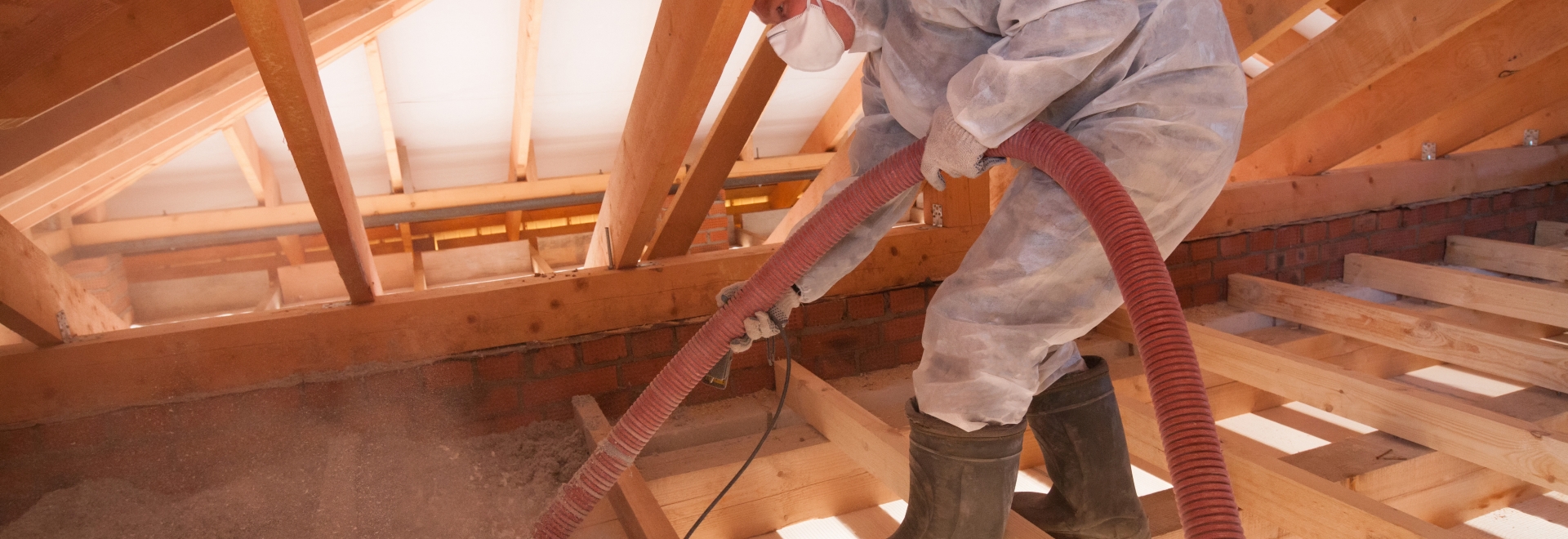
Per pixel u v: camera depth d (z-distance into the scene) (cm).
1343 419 229
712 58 139
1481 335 212
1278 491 157
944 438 129
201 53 195
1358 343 261
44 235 399
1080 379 140
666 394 133
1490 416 163
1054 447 144
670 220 219
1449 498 186
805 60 132
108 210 448
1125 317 240
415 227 575
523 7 339
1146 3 117
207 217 452
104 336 184
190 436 188
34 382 178
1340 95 242
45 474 180
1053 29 107
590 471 139
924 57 127
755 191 646
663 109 162
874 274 239
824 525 194
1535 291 237
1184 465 82
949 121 114
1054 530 149
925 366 131
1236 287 281
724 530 190
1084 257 120
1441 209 324
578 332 215
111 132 215
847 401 193
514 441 204
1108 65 117
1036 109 111
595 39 386
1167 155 116
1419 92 279
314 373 196
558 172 523
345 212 171
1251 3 220
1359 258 297
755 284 129
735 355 225
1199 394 84
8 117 138
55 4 131
